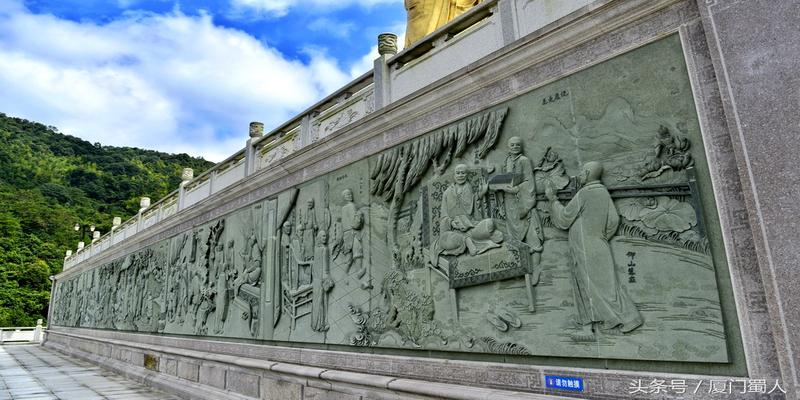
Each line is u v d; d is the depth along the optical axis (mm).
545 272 4480
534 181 4711
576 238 4281
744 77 3436
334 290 6977
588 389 3994
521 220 4766
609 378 3885
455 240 5309
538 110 4828
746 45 3461
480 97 5414
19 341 28766
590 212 4211
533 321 4500
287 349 7586
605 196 4148
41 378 12625
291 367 7172
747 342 3281
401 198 6129
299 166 8211
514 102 5074
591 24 4441
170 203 13648
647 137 4008
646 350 3750
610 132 4242
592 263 4145
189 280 11281
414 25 8516
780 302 3088
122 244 16031
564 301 4301
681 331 3600
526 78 4984
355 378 6000
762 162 3273
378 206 6484
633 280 3902
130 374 12406
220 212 10531
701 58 3783
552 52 4762
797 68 3213
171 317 11867
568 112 4574
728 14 3580
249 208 9461
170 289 12164
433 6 8422
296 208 8148
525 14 5254
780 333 3072
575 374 4098
